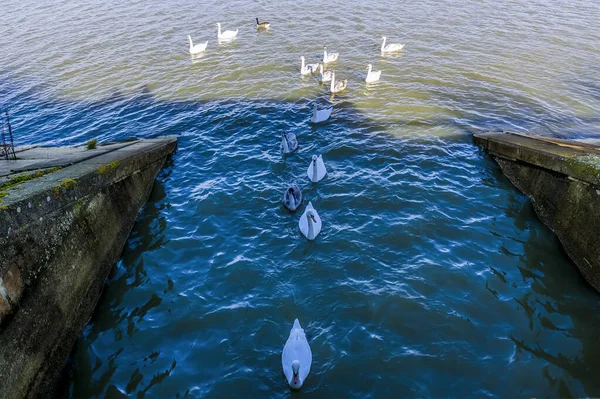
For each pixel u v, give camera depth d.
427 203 18.31
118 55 35.53
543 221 17.25
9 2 49.59
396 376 11.80
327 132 23.95
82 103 28.28
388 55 33.91
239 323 13.48
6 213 10.87
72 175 14.51
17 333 10.69
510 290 14.38
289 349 12.09
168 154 22.23
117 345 12.94
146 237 17.25
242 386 11.70
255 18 42.75
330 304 14.02
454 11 42.72
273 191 19.52
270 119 25.44
